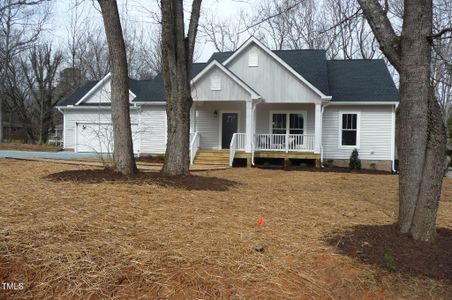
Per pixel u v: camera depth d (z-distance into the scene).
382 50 4.37
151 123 19.55
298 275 3.34
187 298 2.92
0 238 3.56
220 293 2.99
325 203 6.76
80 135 21.33
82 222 4.22
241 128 18.48
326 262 3.61
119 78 7.51
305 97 16.72
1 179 7.07
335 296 3.07
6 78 34.31
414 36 4.07
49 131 38.59
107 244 3.65
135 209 5.00
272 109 18.17
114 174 7.38
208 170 13.24
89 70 38.00
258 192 7.48
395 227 4.48
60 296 2.88
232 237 4.17
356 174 13.87
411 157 4.15
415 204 4.15
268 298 2.96
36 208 4.67
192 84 16.14
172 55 7.78
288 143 17.02
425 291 3.15
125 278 3.11
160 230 4.23
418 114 4.07
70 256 3.34
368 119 17.31
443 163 4.08
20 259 3.25
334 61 20.39
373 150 17.27
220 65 16.12
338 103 17.14
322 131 17.69
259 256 3.66
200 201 5.91
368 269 3.46
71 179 6.84
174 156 7.90
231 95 16.25
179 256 3.51
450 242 4.11
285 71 16.98
